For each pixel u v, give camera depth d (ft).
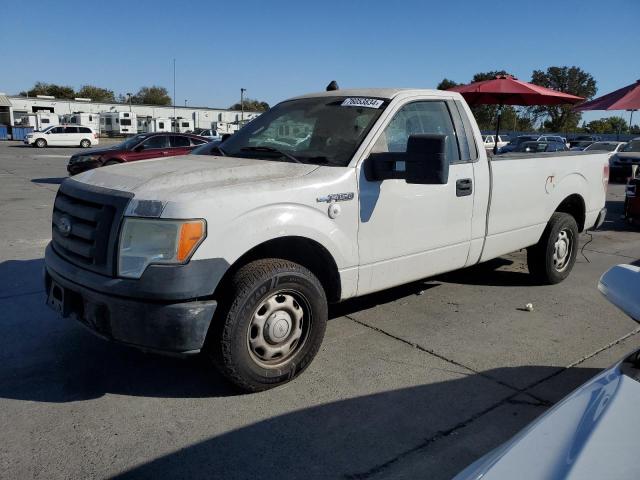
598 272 22.68
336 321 16.22
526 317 16.98
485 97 32.73
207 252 10.62
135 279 10.48
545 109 179.83
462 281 20.62
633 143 65.92
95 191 11.56
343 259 12.94
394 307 17.54
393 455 9.95
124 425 10.69
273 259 11.87
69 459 9.61
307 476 9.34
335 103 15.33
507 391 12.34
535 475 4.96
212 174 12.18
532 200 18.34
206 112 221.25
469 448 10.19
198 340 10.66
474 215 16.17
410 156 12.25
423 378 12.82
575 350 14.65
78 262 11.49
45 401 11.48
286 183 11.99
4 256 22.84
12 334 14.75
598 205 21.80
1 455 9.66
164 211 10.50
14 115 194.39
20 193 43.55
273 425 10.78
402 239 14.20
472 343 14.89
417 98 15.07
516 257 24.38
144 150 54.19
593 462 4.91
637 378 6.28
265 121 16.21
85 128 136.15
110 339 10.95
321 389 12.20
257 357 11.80
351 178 12.92
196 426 10.69
